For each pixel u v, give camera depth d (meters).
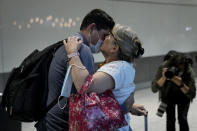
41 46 6.57
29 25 6.29
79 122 1.58
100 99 1.59
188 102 3.85
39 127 1.96
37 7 6.40
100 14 1.93
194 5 11.04
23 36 6.20
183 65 3.71
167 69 3.68
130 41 1.69
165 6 9.66
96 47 1.98
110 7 7.82
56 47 1.93
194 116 5.86
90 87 1.58
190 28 10.88
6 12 5.88
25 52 6.27
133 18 8.52
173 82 3.75
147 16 8.98
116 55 1.73
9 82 2.07
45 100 1.88
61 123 1.83
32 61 1.93
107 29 1.94
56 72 1.83
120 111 1.60
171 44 9.98
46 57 1.91
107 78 1.60
